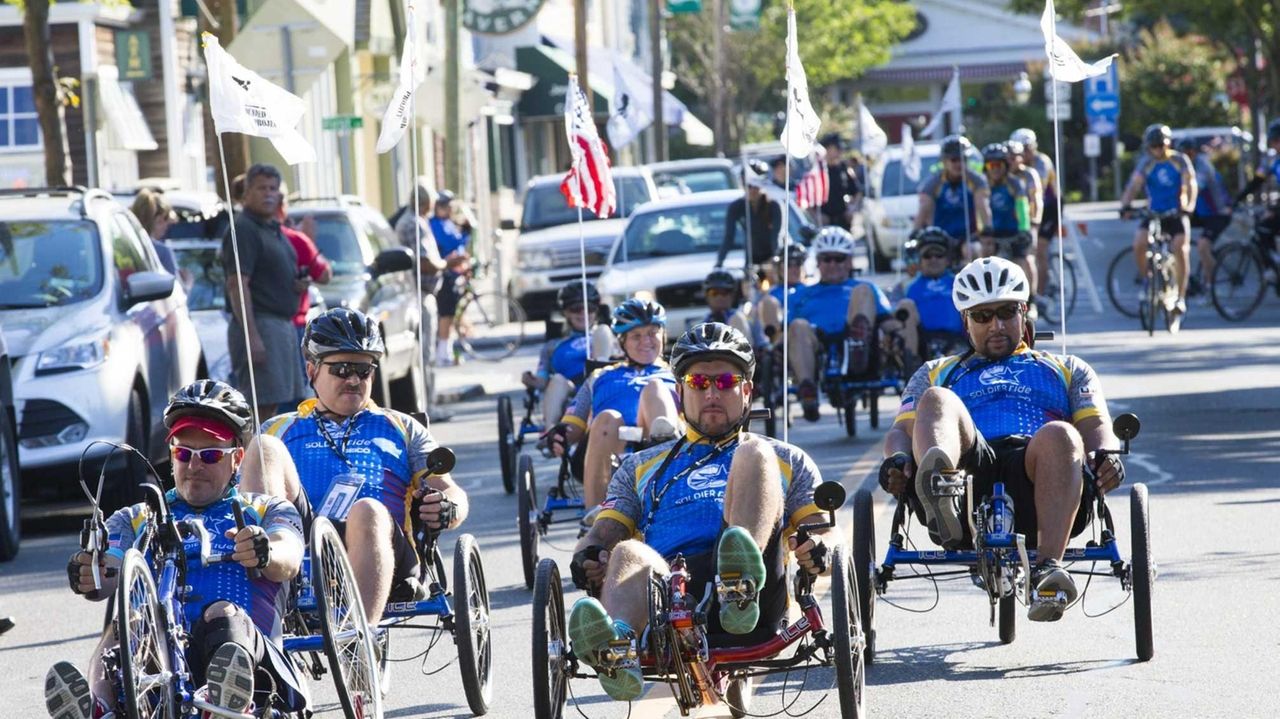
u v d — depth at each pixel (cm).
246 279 1848
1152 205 3075
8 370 1656
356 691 888
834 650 872
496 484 1945
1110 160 9231
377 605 952
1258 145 6900
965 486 1019
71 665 746
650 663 883
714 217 2966
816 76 9769
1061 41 1318
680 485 951
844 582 881
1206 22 6569
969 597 1276
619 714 1001
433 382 2670
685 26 9119
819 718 973
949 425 1030
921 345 2108
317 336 1075
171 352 1923
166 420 866
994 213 2825
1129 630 1144
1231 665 1035
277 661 827
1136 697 976
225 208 2306
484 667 1044
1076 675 1032
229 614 820
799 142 1245
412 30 1402
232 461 870
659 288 2759
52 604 1430
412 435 1080
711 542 936
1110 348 2867
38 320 1755
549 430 1412
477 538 1620
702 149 8994
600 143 1817
